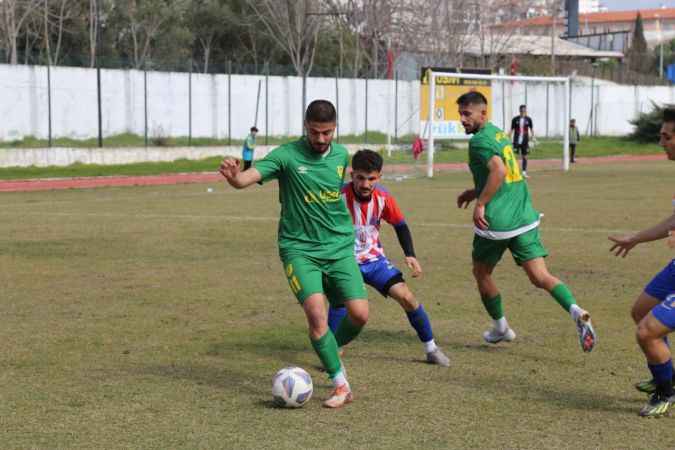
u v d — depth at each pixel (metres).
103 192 50.69
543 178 59.09
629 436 10.75
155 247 28.02
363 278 14.14
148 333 16.62
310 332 12.08
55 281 22.14
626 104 108.12
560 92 100.00
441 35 112.00
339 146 12.53
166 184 57.78
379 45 111.94
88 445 10.45
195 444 10.47
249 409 11.94
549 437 10.71
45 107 71.00
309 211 12.23
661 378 11.49
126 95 75.88
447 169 70.56
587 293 20.22
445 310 18.56
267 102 81.25
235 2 110.75
